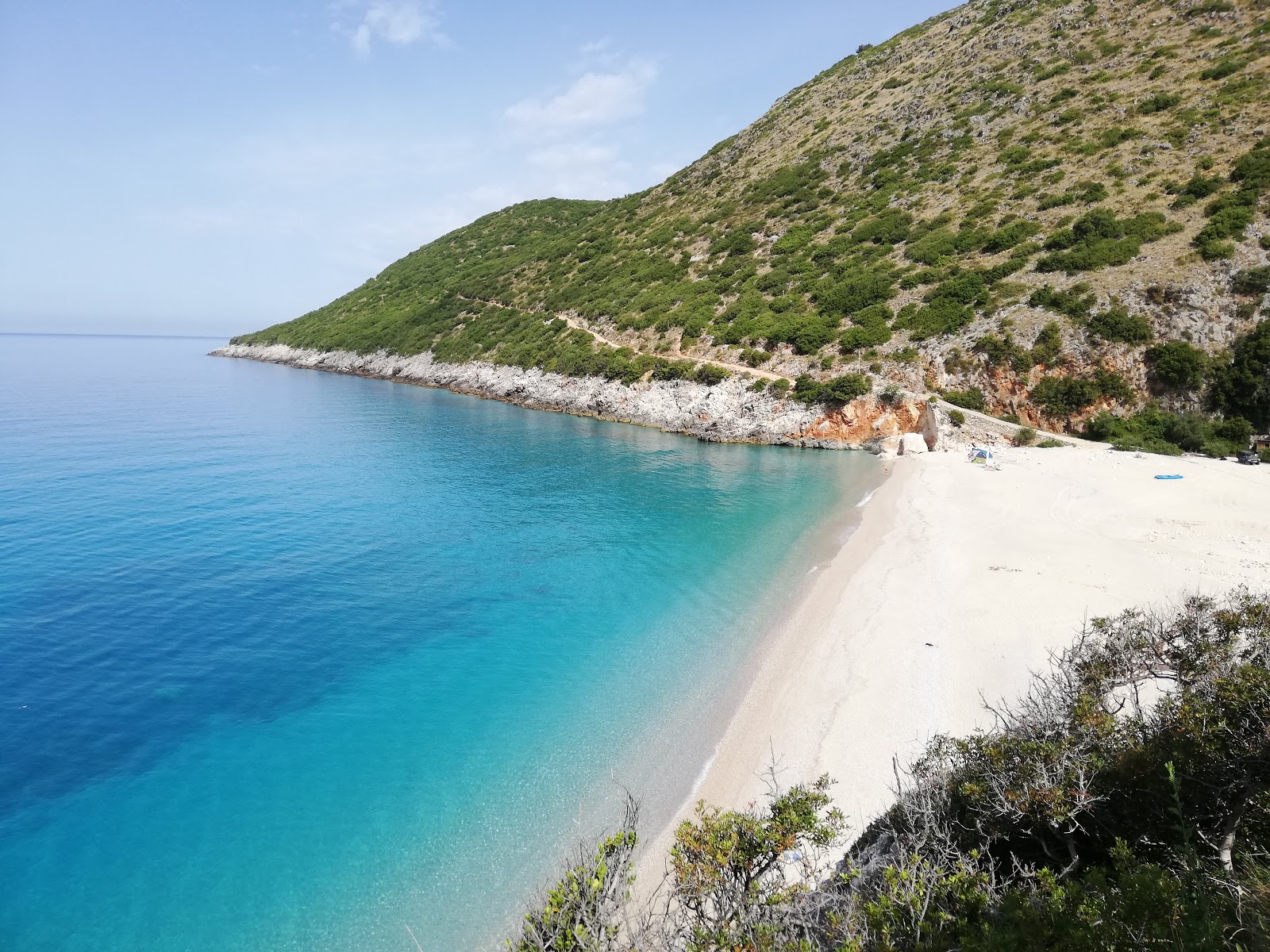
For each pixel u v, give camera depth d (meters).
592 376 65.25
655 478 38.25
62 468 35.66
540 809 12.02
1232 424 36.00
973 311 47.34
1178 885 4.97
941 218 58.12
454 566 23.95
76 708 14.91
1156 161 50.28
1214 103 51.78
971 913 5.64
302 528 27.69
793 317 56.41
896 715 14.12
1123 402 39.66
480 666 17.14
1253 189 42.75
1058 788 6.98
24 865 10.55
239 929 9.59
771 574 23.20
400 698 15.65
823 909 6.64
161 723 14.51
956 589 20.19
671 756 13.50
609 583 22.52
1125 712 10.62
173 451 41.56
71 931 9.48
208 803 12.05
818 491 35.28
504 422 58.72
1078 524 25.81
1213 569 20.22
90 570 22.39
